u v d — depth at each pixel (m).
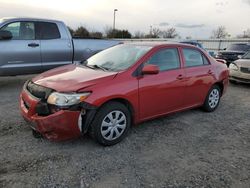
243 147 4.03
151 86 4.16
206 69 5.34
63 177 2.98
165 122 4.92
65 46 7.55
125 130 3.96
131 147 3.81
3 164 3.17
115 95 3.67
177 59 4.78
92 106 3.44
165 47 4.61
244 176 3.21
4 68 6.61
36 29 7.05
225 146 4.03
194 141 4.15
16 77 8.95
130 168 3.24
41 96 3.51
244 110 6.07
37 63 7.12
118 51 4.75
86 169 3.16
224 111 5.90
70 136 3.47
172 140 4.13
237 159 3.63
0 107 5.36
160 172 3.19
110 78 3.73
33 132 3.79
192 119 5.19
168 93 4.50
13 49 6.65
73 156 3.45
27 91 3.80
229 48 16.92
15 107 5.39
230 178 3.14
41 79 3.85
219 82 5.70
